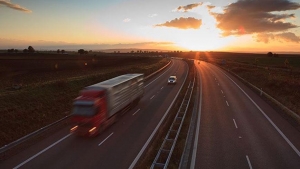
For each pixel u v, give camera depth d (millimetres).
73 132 17469
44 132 18500
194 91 35750
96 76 40906
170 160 13562
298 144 15766
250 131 18359
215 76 57188
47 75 50688
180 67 83875
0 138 16578
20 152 14977
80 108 17516
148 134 18234
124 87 23000
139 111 25266
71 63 80562
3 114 19438
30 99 24047
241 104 27469
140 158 14141
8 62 75562
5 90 27344
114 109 20500
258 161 13398
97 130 17516
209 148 15273
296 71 61469
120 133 18484
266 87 37750
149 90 38344
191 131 18469
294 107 24141
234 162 13320
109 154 14695
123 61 98688
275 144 15789
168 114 23922
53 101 25453
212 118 22031
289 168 12586
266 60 122375
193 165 13016
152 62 98438
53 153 14836
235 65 87688
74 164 13406
